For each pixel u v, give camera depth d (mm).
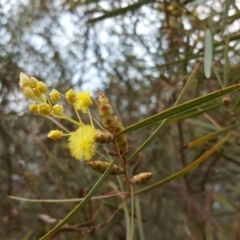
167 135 339
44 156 318
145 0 176
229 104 169
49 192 344
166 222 447
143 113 391
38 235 312
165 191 398
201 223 325
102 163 121
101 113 113
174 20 250
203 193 365
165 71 271
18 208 362
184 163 317
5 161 368
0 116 340
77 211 107
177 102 134
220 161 381
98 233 364
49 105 111
